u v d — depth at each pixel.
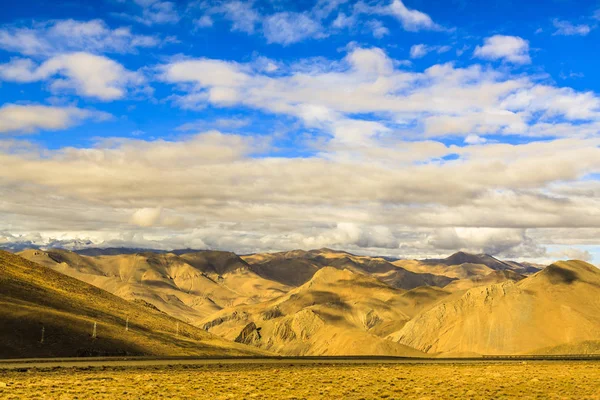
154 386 71.25
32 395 61.94
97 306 192.12
